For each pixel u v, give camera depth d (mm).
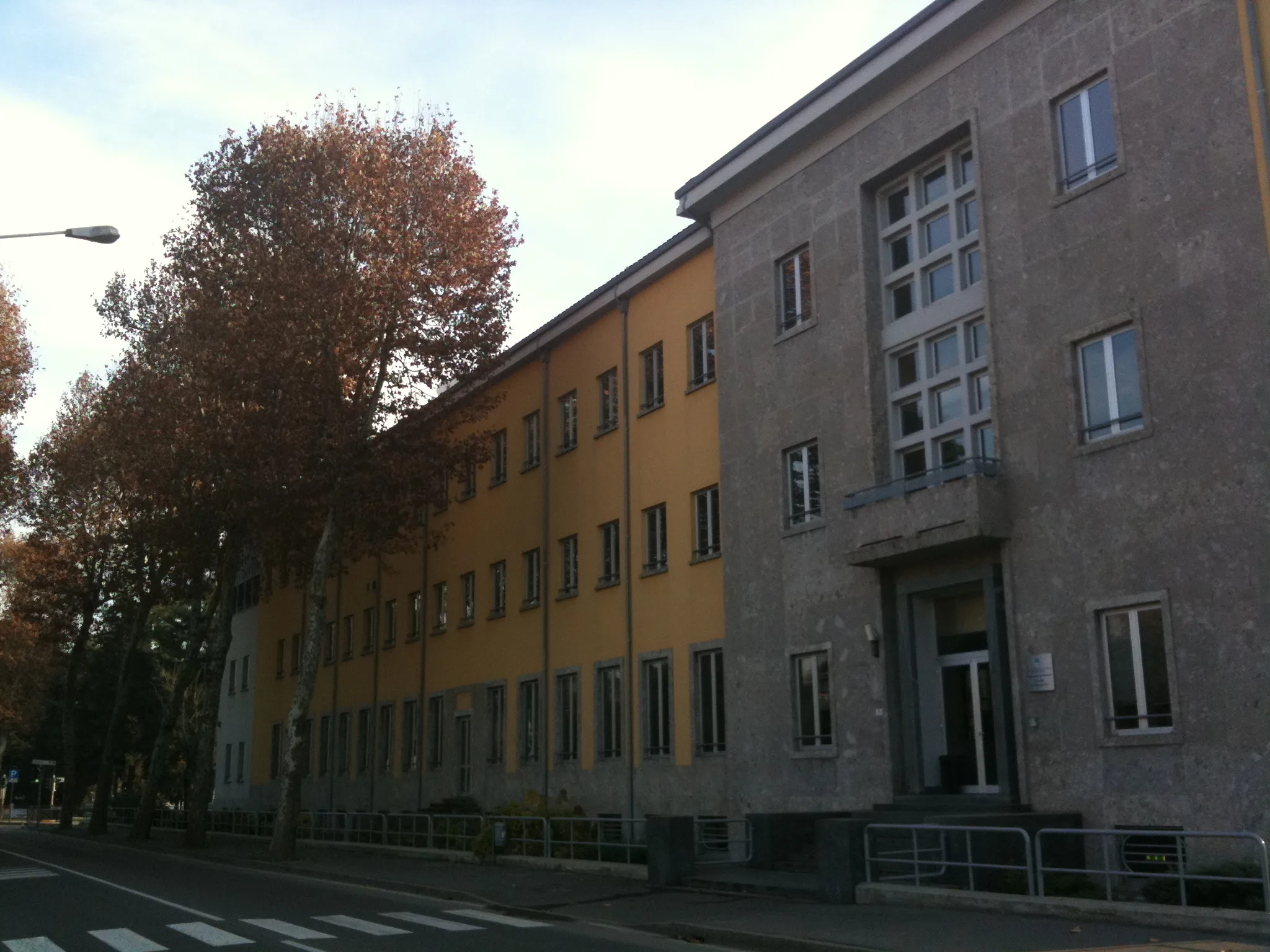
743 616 24797
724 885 18672
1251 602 15539
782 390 24297
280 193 29797
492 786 34625
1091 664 17422
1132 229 17547
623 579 29562
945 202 21297
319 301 28297
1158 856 15406
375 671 42875
